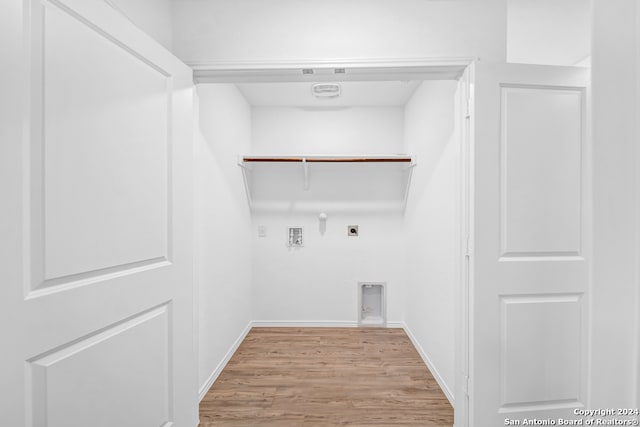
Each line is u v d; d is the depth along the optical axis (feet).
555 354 4.95
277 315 10.96
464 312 5.20
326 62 5.35
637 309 1.59
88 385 3.40
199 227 6.45
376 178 10.87
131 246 3.94
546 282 4.92
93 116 3.42
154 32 5.01
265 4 5.41
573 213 4.94
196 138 6.03
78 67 3.25
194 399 5.30
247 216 10.34
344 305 10.93
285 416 6.05
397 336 10.07
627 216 1.58
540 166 4.90
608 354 1.59
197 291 6.02
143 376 4.17
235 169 9.07
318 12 5.38
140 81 4.09
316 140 10.96
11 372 2.71
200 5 5.44
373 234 10.87
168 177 4.65
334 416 6.05
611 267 1.58
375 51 5.32
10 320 2.69
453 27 5.28
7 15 2.65
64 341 3.13
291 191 10.93
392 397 6.68
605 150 1.55
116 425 3.74
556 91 4.94
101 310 3.51
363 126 10.92
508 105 4.85
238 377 7.50
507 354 4.91
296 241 10.94
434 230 7.61
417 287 9.09
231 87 8.71
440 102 7.23
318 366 8.04
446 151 6.85
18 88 2.73
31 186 2.85
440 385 7.07
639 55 1.58
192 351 5.15
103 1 3.55
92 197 3.42
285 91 9.70
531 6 5.38
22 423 2.79
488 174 4.84
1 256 2.64
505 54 5.28
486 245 4.86
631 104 1.58
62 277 3.12
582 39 6.38
